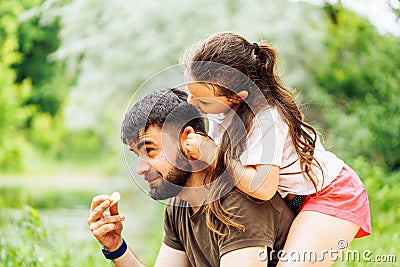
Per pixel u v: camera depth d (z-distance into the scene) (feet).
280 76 10.72
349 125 33.01
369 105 34.35
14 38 77.46
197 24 36.50
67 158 82.53
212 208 9.54
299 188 10.35
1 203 40.16
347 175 10.73
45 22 44.21
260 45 10.44
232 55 10.02
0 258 15.71
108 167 74.95
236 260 9.41
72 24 40.81
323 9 38.75
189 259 10.56
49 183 64.69
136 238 25.66
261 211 9.66
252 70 10.14
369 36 38.27
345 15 39.34
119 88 40.14
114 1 38.68
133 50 38.17
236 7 36.40
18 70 81.97
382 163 32.65
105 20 39.63
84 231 27.27
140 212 32.73
